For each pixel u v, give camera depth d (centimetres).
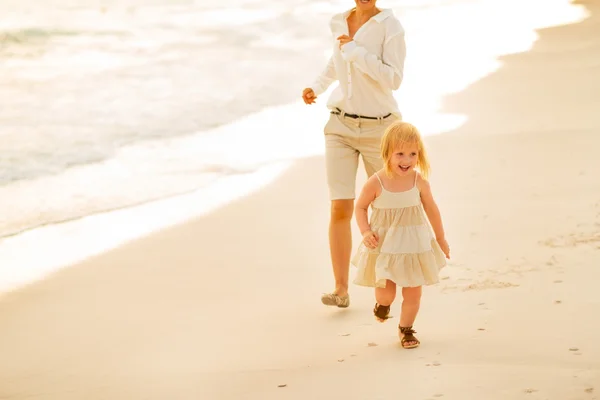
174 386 1037
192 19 7244
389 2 7450
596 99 2669
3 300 1440
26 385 1090
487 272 1331
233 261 1569
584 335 1038
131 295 1427
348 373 1009
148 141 2820
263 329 1219
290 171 2241
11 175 2397
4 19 6919
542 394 879
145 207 2006
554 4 6159
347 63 1243
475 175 1944
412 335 1079
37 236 1819
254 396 972
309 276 1461
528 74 3269
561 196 1719
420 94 3088
